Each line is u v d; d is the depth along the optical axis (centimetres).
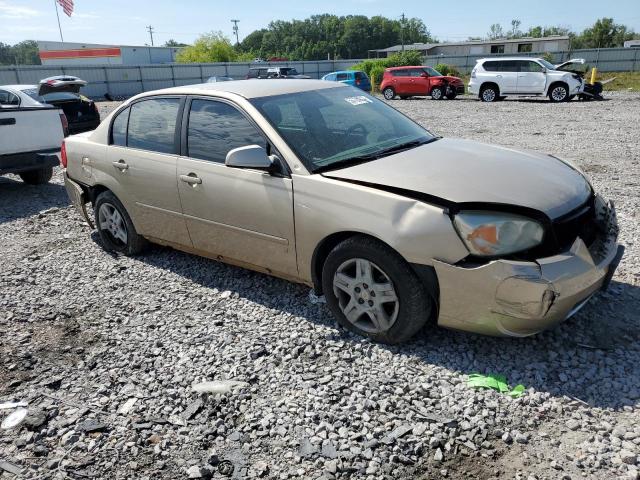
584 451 254
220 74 4641
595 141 1131
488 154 384
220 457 265
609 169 846
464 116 1775
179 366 345
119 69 3984
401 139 419
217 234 425
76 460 270
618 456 249
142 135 477
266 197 376
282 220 371
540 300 285
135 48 5844
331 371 328
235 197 396
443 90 2616
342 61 5016
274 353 350
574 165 395
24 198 836
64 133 848
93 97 3878
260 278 468
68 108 1352
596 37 7712
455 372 317
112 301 446
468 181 325
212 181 409
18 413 307
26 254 573
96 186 535
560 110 1848
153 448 275
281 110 402
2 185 938
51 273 516
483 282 294
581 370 312
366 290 343
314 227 353
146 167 463
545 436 265
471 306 304
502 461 252
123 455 271
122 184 494
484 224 295
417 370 321
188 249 468
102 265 527
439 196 308
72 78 1487
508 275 287
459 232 300
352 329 362
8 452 279
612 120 1493
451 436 268
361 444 267
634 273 432
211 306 424
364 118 433
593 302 387
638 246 493
